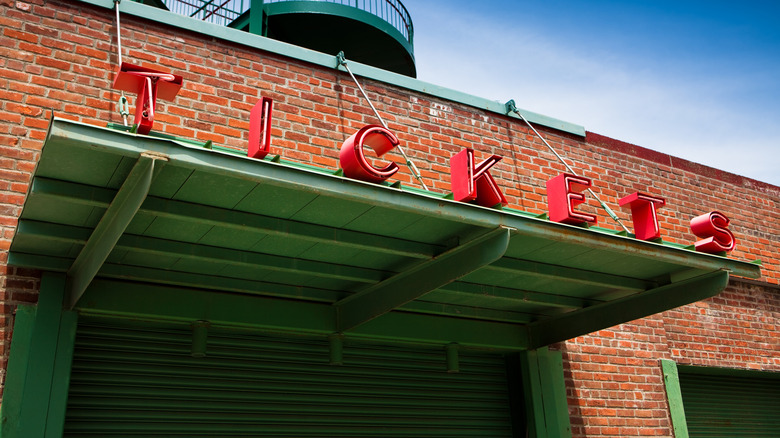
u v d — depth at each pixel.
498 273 5.68
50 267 4.76
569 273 5.68
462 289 5.86
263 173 3.79
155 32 5.96
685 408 8.43
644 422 7.64
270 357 5.85
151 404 5.17
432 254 4.98
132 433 5.04
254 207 4.27
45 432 4.47
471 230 4.79
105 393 5.00
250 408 5.61
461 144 7.39
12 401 4.42
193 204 4.16
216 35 6.23
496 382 7.19
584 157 8.38
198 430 5.32
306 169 3.92
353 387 6.21
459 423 6.73
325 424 5.94
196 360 5.49
